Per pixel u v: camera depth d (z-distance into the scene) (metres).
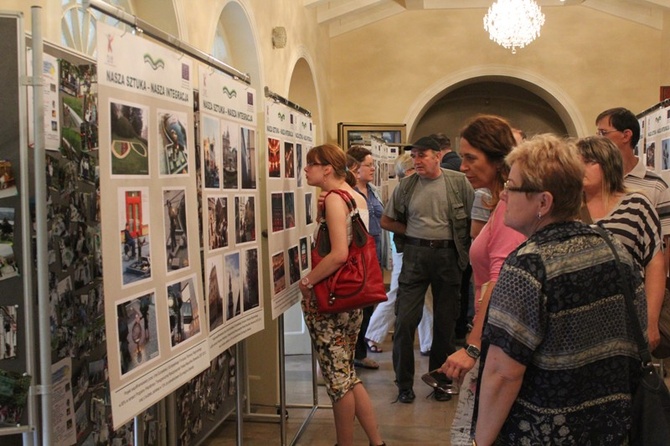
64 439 2.07
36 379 1.69
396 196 4.52
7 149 1.63
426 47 9.63
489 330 1.57
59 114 2.02
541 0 9.48
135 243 1.89
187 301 2.17
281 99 3.35
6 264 1.64
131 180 1.88
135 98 1.91
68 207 2.09
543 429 1.55
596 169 2.54
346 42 9.66
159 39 2.10
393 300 5.61
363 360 5.39
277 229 3.26
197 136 2.69
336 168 3.27
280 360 3.57
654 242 2.54
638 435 1.60
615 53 9.48
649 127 4.58
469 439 2.11
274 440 3.87
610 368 1.57
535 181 1.58
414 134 12.34
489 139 2.19
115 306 1.79
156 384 1.97
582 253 1.55
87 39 3.09
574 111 9.55
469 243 4.40
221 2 4.36
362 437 3.93
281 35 5.68
